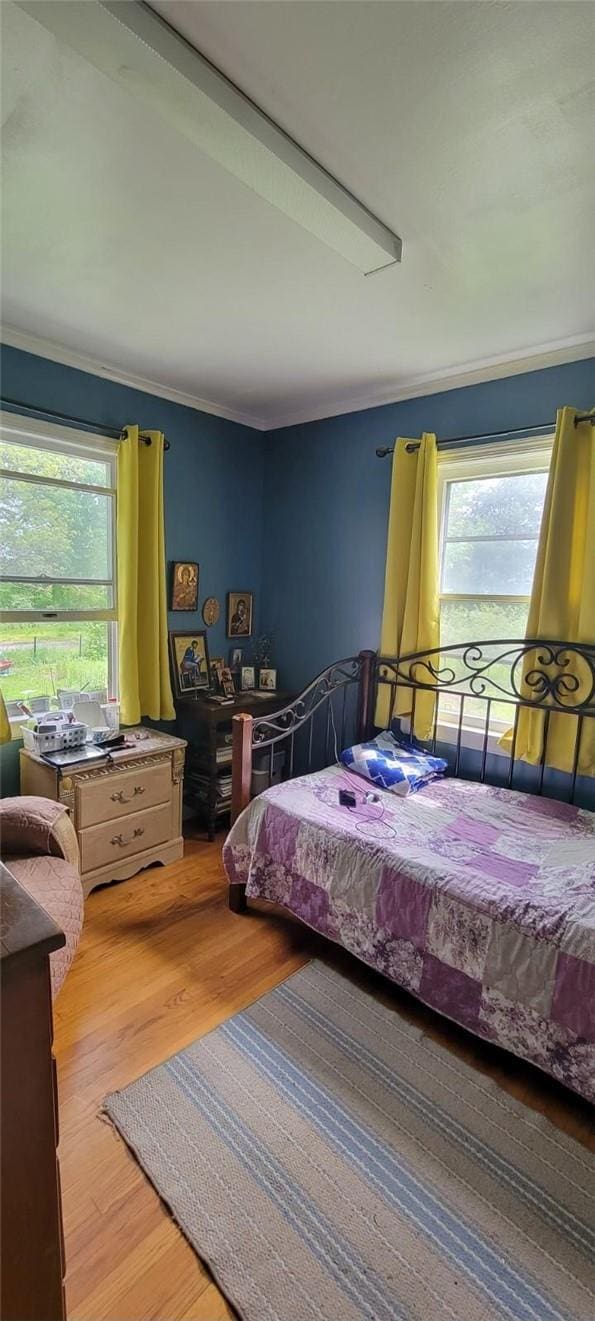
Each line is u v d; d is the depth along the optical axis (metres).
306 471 3.47
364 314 2.17
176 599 3.23
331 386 2.99
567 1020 1.43
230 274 1.90
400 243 1.69
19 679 2.60
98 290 2.03
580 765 2.38
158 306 2.14
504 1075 1.62
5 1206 0.62
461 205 1.51
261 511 3.73
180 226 1.64
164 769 2.72
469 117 1.22
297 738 3.60
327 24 1.01
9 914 0.65
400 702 2.96
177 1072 1.58
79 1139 1.38
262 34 1.04
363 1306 1.07
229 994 1.90
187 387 3.02
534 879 1.72
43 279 1.95
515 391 2.58
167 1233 1.19
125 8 0.98
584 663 2.35
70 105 1.21
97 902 2.44
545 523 2.38
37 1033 0.62
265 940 2.21
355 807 2.24
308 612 3.53
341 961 2.10
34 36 1.05
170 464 3.13
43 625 2.67
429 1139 1.41
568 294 1.99
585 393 2.38
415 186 1.44
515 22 1.00
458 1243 1.18
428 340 2.40
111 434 2.77
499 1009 1.55
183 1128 1.42
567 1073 1.43
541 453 2.54
